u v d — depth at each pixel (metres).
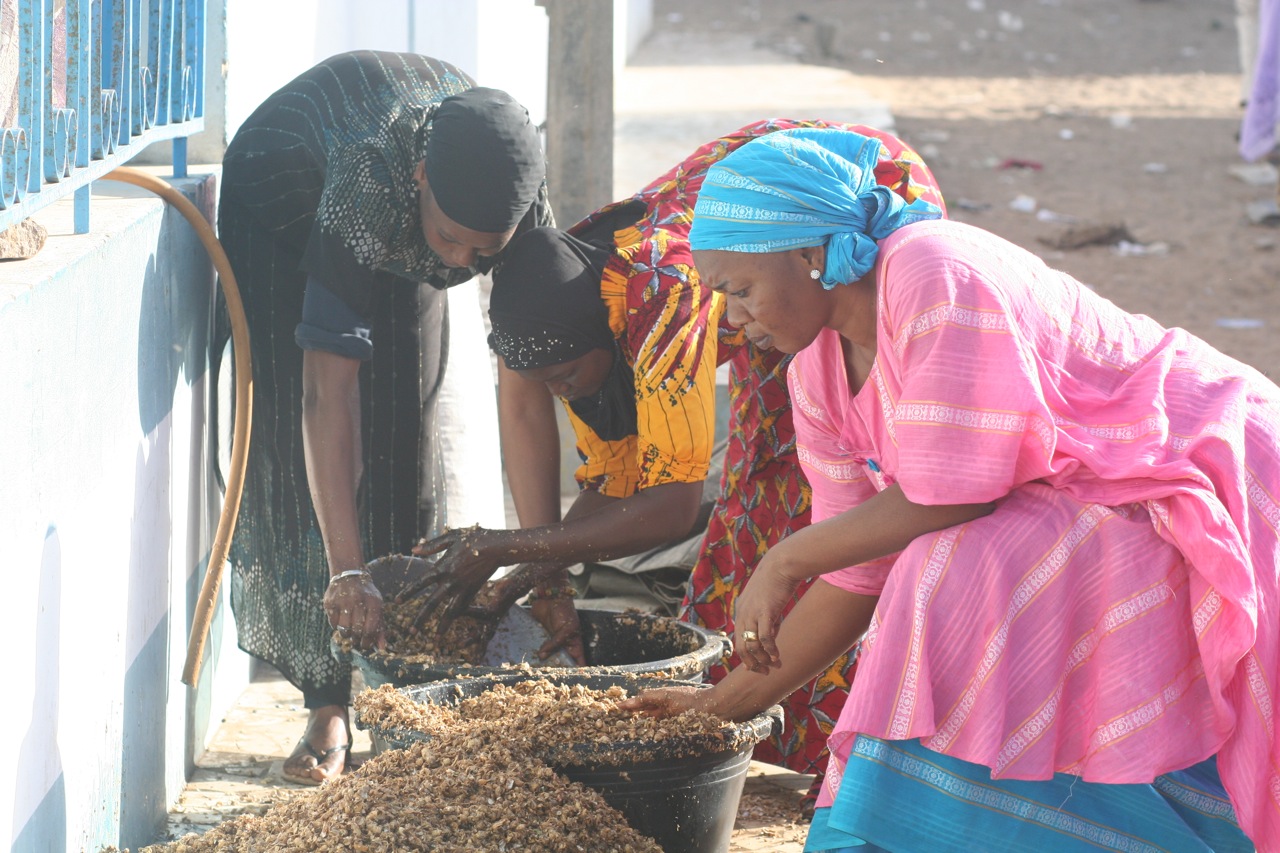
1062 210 11.81
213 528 4.04
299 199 3.62
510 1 8.02
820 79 15.98
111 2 3.07
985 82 17.39
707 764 2.85
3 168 2.43
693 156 3.60
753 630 2.57
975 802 2.49
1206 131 14.70
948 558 2.46
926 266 2.42
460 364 4.50
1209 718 2.47
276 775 3.88
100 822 3.02
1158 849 2.51
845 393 2.68
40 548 2.58
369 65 3.62
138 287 3.19
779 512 3.75
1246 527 2.44
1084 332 2.54
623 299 3.25
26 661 2.53
